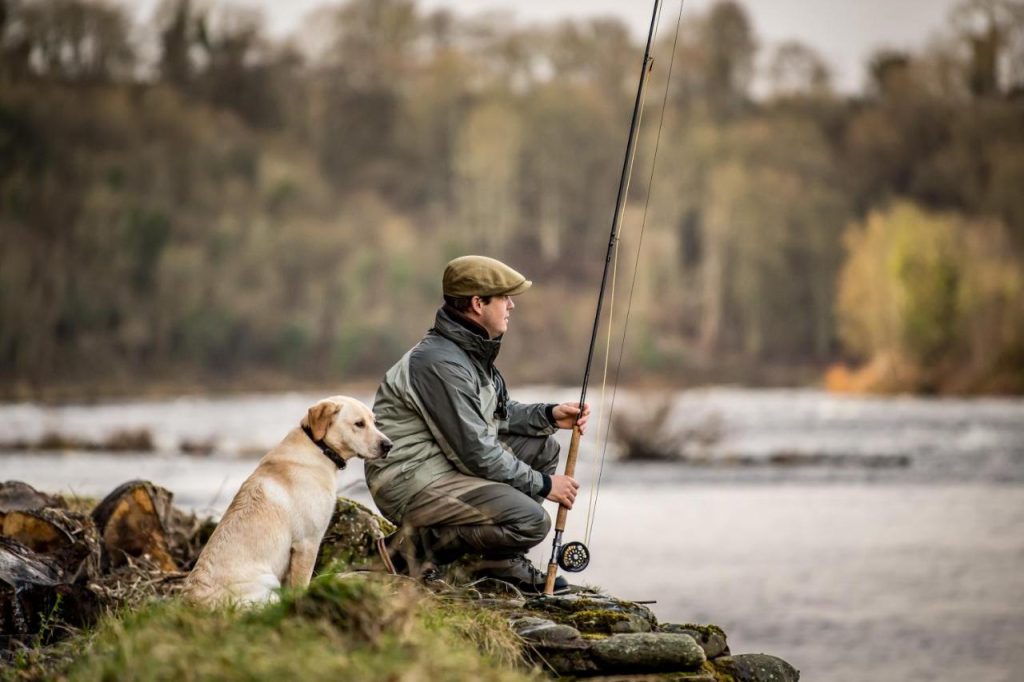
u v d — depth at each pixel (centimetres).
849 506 3375
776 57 14662
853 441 5288
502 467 775
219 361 10519
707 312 11338
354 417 780
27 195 10794
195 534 1040
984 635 1847
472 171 12656
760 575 2320
